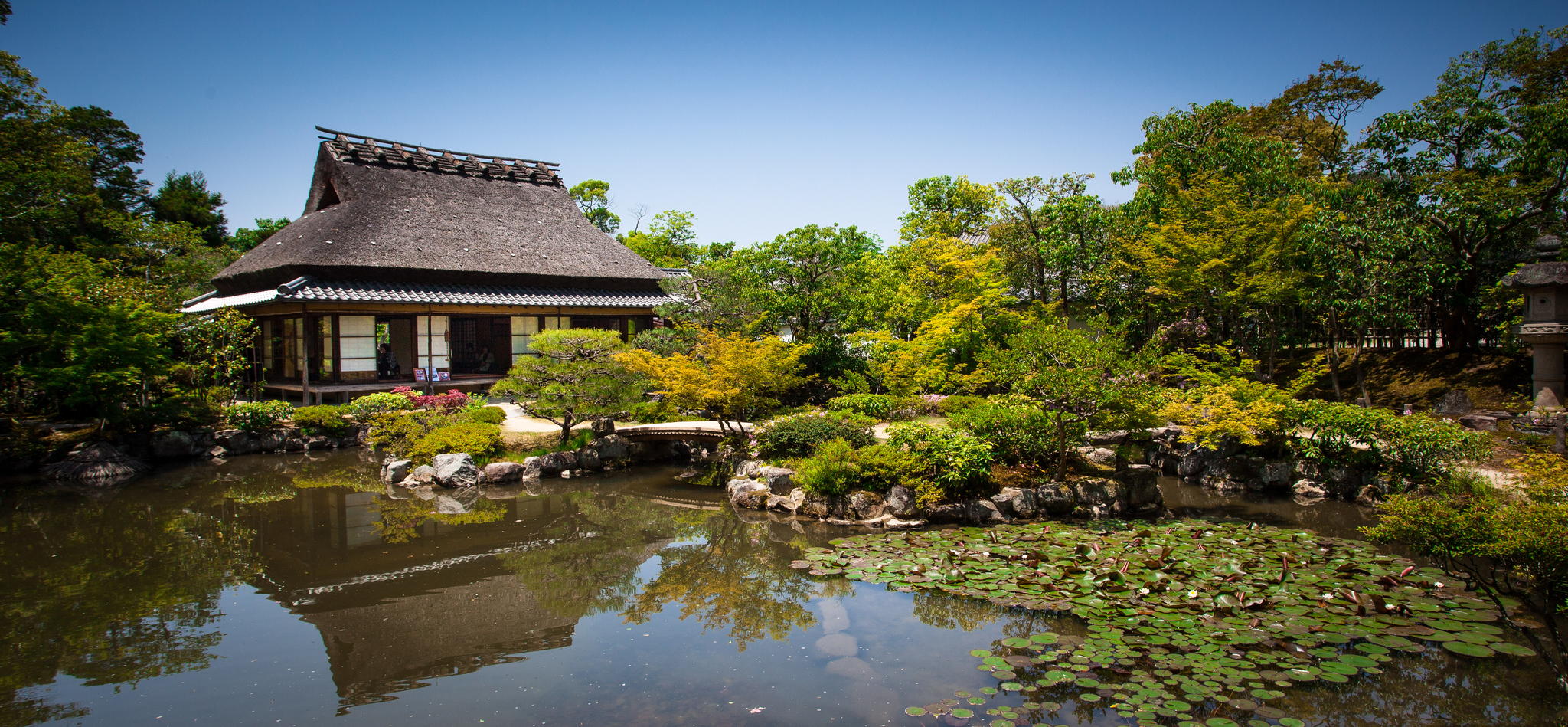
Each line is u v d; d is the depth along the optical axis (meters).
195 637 7.59
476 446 16.03
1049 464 12.50
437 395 21.52
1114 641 6.67
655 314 25.52
